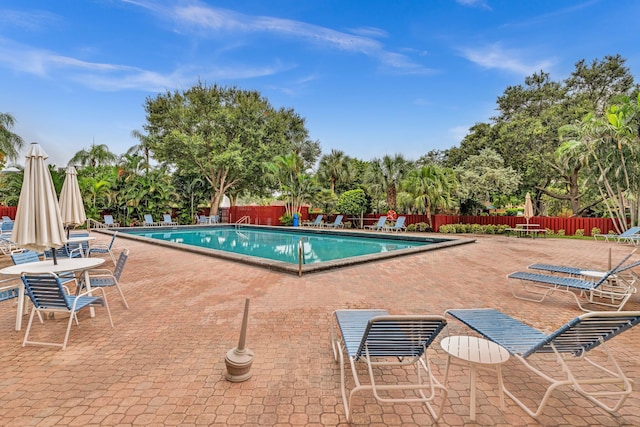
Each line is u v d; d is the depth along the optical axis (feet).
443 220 64.08
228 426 7.64
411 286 20.76
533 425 7.77
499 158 67.62
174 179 85.66
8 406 8.28
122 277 22.90
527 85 84.89
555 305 17.19
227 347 11.80
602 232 55.72
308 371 10.21
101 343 12.09
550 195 75.00
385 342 8.34
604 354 11.38
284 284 21.07
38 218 13.94
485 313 11.77
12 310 15.76
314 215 84.07
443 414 8.16
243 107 85.87
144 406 8.34
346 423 7.80
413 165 66.33
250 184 93.86
